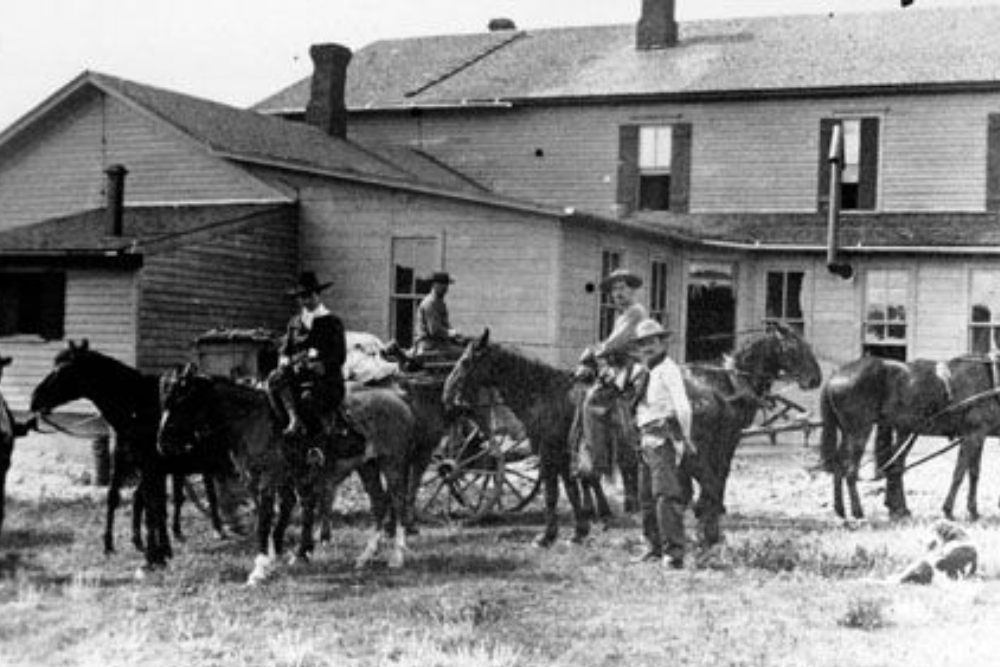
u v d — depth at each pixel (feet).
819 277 97.96
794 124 103.60
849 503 65.00
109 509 47.50
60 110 93.04
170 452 41.45
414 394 52.60
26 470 72.49
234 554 48.34
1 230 94.63
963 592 41.32
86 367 46.06
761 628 36.29
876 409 57.62
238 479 51.65
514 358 50.08
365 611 37.83
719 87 104.42
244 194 87.35
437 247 82.12
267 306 83.56
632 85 108.17
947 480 76.33
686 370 55.16
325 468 44.52
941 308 94.79
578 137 110.22
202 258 78.07
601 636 35.19
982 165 98.78
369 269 84.12
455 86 115.55
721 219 103.60
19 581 41.75
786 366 57.16
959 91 99.09
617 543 50.96
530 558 47.57
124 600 38.91
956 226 96.43
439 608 38.32
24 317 77.46
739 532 53.67
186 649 32.76
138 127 90.94
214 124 92.12
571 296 79.97
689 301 98.89
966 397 57.82
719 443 47.47
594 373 50.62
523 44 123.34
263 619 36.73
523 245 79.61
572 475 51.08
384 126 117.80
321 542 50.21
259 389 44.09
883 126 101.35
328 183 85.30
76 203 92.94
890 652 33.30
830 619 37.47
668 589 41.86
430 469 74.28
